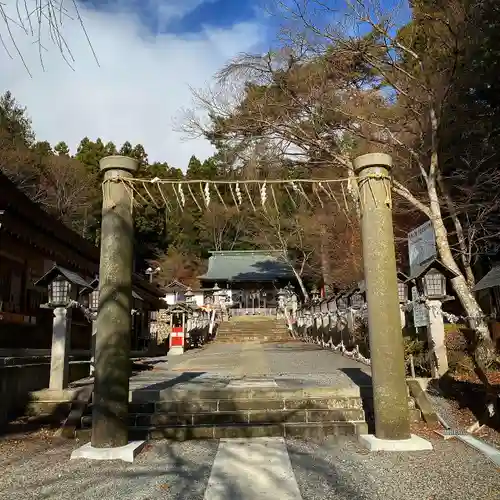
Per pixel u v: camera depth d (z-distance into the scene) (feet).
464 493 12.37
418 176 44.68
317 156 43.75
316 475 14.20
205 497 12.41
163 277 138.00
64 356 24.25
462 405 22.70
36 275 37.01
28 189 88.74
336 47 39.11
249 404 21.63
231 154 45.65
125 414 17.11
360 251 63.16
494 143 43.27
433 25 39.24
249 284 129.90
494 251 43.39
